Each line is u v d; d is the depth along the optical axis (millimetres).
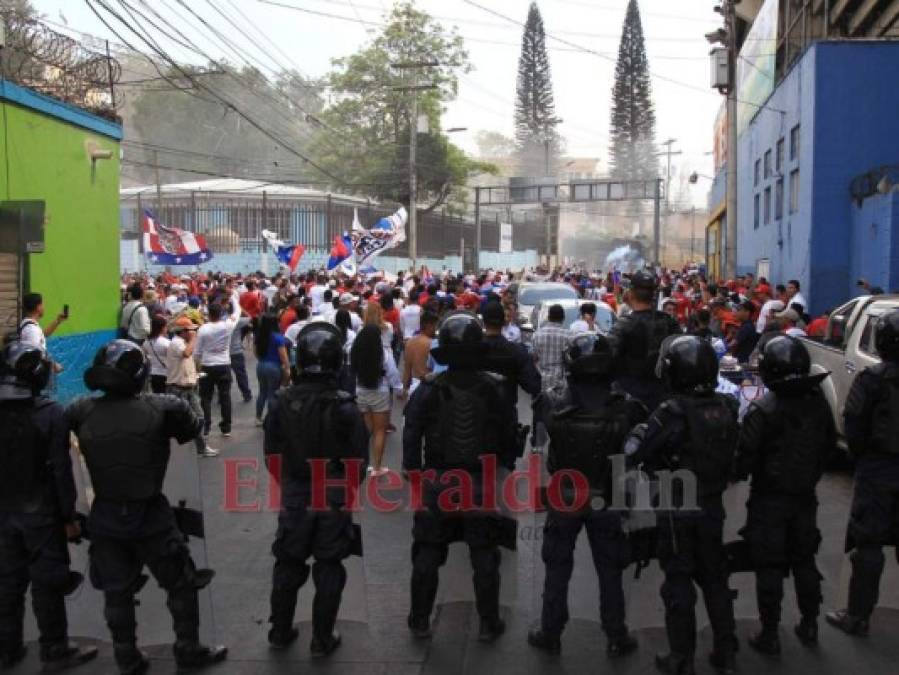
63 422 4715
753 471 4855
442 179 49969
